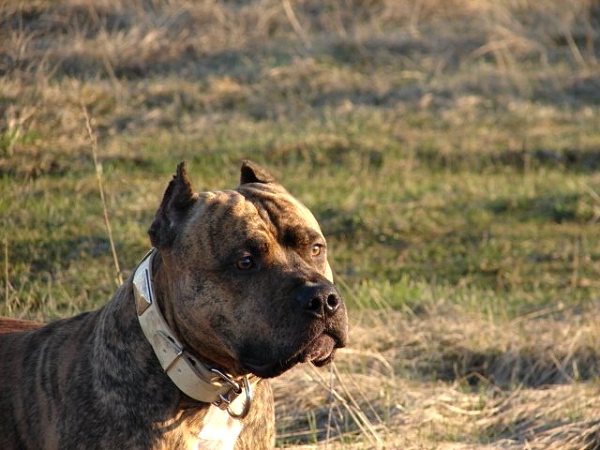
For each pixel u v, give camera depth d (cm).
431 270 1298
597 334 1058
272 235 595
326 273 623
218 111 1728
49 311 970
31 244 1169
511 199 1505
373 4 2130
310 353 572
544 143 1716
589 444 855
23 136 1314
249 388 614
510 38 2070
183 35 1905
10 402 625
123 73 1756
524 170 1642
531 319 1139
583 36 2125
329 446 828
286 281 574
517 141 1712
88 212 1277
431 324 1084
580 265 1332
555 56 2062
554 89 1945
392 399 910
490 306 1169
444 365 1027
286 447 834
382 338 1041
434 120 1780
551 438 857
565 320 1130
